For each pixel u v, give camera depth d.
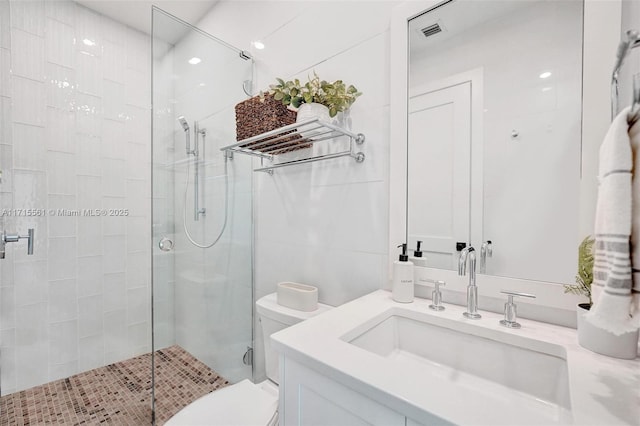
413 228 1.07
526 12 0.87
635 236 0.40
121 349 2.13
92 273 2.01
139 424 1.48
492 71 0.92
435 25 1.03
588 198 0.75
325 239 1.36
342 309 0.93
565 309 0.79
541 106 0.84
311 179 1.42
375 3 1.18
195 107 1.67
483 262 0.94
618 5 0.72
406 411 0.48
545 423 0.43
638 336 0.62
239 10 1.80
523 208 0.87
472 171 0.96
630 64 0.71
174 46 1.58
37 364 1.79
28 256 1.76
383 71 1.16
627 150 0.41
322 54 1.36
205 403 1.07
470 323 0.82
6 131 1.62
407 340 0.94
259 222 1.67
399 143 1.09
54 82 1.84
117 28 2.13
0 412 1.56
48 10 1.81
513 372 0.74
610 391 0.50
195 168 1.69
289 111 1.32
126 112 2.17
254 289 1.70
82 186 1.96
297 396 0.68
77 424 1.48
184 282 1.67
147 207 2.28
